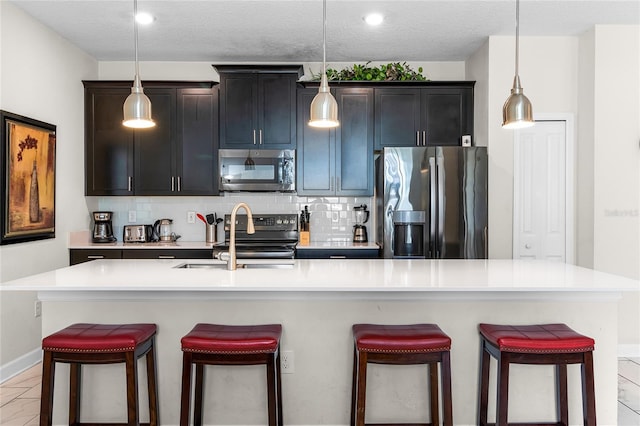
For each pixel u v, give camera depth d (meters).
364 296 2.47
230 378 2.48
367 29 3.99
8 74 3.41
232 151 4.64
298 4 3.49
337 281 2.34
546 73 4.21
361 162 4.68
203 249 4.49
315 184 4.71
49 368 2.14
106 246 4.40
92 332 2.20
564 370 2.42
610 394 2.50
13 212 3.42
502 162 4.22
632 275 3.98
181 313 2.50
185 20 3.79
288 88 4.66
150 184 4.70
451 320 2.50
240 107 4.66
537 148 4.27
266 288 2.22
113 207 4.98
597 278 2.43
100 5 3.51
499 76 4.20
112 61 4.91
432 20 3.80
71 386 2.41
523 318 2.50
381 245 4.29
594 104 3.96
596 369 2.50
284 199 5.00
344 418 2.51
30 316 3.69
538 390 2.49
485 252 4.12
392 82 4.60
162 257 4.48
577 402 2.49
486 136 4.27
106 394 2.49
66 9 3.58
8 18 3.41
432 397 2.33
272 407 2.14
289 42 4.30
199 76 4.93
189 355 2.14
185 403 2.15
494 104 4.21
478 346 2.50
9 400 3.02
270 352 2.13
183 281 2.34
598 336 2.50
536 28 4.00
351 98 4.66
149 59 4.84
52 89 4.02
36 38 3.77
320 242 4.96
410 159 4.13
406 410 2.49
